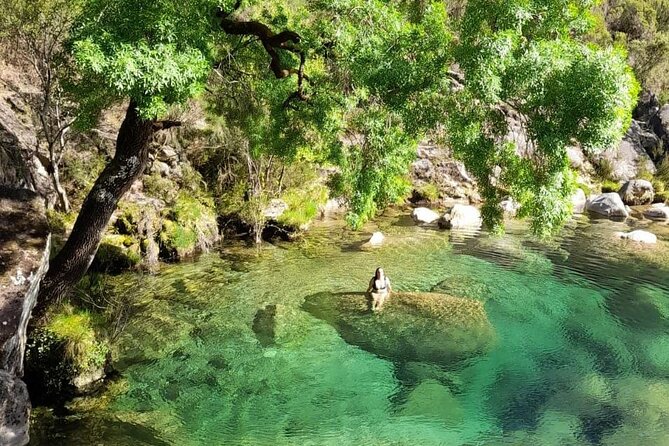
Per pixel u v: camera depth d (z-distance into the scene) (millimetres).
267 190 20281
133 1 6836
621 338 11758
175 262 16016
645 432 8398
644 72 36906
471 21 7836
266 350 10781
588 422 8680
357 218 9555
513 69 7336
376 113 9289
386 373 10047
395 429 8391
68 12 12531
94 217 9250
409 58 8484
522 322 12484
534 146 8438
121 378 9438
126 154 9172
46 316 9375
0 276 7719
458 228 21328
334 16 8781
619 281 15453
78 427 7992
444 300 13336
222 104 16953
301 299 13445
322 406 8961
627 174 31328
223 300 13258
